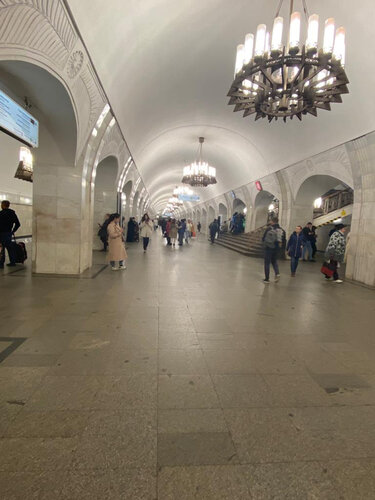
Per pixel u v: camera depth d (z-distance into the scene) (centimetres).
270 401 249
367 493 166
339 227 792
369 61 588
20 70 385
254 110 508
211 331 399
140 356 317
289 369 306
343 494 165
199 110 1034
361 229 799
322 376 295
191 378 279
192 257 1202
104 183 1180
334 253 782
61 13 317
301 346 365
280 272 922
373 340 394
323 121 850
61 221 691
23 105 502
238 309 506
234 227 2047
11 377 266
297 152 1089
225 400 247
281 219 1348
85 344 339
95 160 769
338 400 255
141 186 2212
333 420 228
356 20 529
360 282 791
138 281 682
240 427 215
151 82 736
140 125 1000
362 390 272
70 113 533
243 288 672
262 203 1864
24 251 816
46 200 683
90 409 227
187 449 192
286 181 1289
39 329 375
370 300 612
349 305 566
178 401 242
